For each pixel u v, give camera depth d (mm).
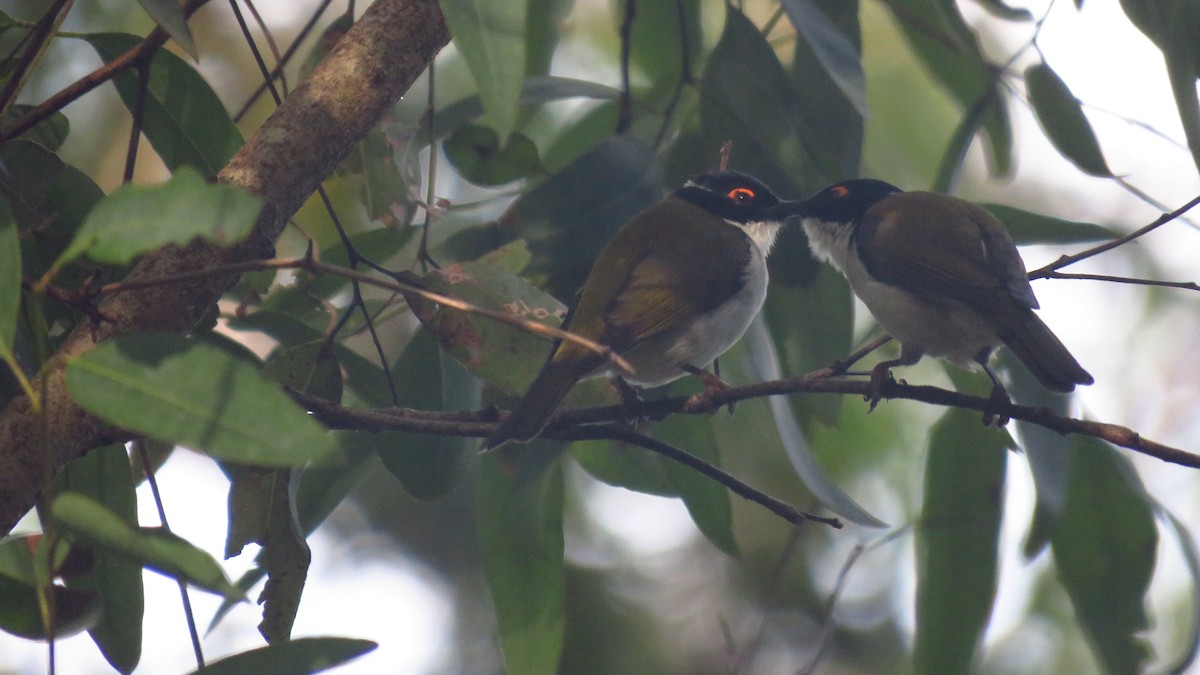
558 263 9797
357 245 10062
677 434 10203
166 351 5105
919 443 13445
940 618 10445
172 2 6270
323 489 9312
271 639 7750
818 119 10398
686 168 10578
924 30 10984
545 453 9898
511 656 9594
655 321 9477
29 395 4980
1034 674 13141
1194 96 9047
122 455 7949
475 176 10117
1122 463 10617
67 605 6605
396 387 9414
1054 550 10695
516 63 6254
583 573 14102
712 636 13898
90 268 7773
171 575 4992
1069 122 10156
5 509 6117
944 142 13461
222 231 4625
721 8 13641
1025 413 7688
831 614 10258
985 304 9594
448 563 14812
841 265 10781
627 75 10328
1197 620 9977
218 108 8523
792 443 9500
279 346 9328
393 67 7363
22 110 8375
